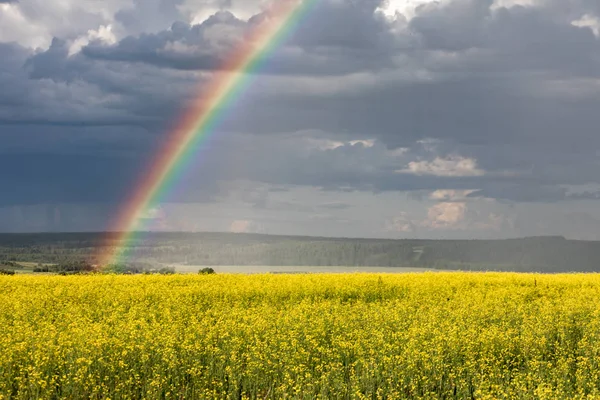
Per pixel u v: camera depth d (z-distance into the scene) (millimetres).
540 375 17406
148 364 17984
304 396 15742
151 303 30578
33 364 17641
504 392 15742
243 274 45844
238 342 19484
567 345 21656
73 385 16234
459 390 16625
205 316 25406
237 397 16688
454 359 18562
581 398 15164
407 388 17000
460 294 34375
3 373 16719
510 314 26469
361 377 16734
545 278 45438
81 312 26688
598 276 48062
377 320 23984
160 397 16156
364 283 38844
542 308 27734
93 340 18844
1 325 22500
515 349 20656
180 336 19984
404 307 27391
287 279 41875
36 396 15508
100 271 56625
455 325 22953
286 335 21156
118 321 23656
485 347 19672
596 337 22422
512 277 45219
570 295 36375
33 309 27281
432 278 43812
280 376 17406
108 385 16875
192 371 16797
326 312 25281
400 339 20656
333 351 19422
